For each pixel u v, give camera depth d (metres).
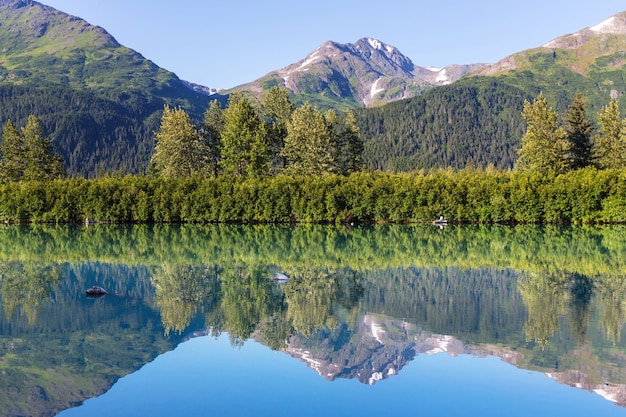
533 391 16.12
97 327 22.39
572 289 30.27
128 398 15.55
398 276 34.25
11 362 18.28
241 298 27.67
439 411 14.80
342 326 22.75
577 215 69.62
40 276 33.47
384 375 17.38
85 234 58.53
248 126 79.44
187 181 73.69
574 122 84.69
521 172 78.75
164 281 32.06
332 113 90.88
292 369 17.84
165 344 20.31
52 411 14.73
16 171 84.06
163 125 83.50
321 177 76.25
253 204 71.25
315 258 41.84
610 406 15.15
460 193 71.88
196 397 15.58
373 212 72.38
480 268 37.38
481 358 18.88
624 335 21.42
